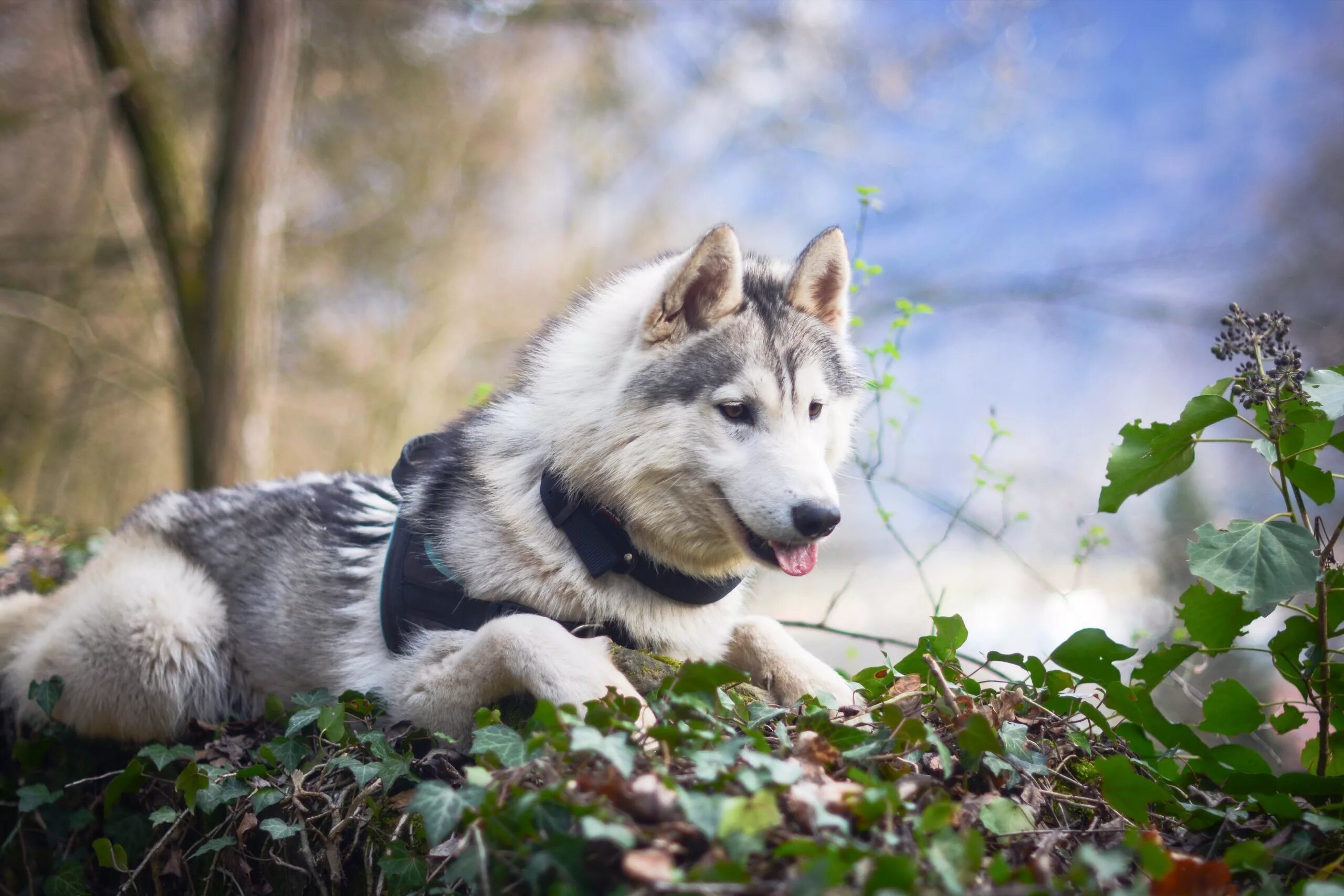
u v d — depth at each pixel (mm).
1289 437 2379
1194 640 2508
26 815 3291
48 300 9891
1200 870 1778
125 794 3105
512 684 2693
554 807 1891
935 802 2045
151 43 10891
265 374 7133
